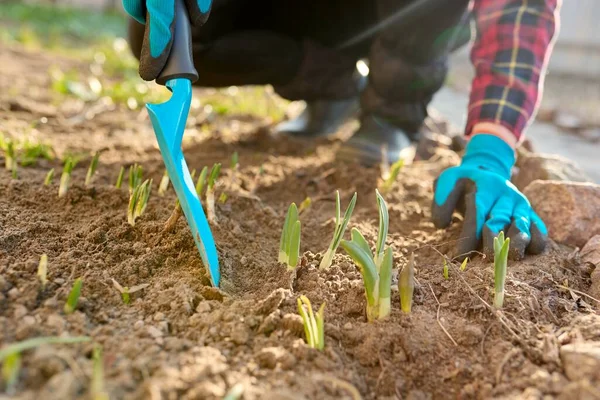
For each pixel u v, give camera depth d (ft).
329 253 3.05
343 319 2.79
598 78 11.96
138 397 2.22
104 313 2.66
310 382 2.40
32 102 5.88
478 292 2.93
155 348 2.46
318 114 5.48
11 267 2.78
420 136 5.33
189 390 2.29
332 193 4.22
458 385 2.53
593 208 3.58
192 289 2.84
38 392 2.18
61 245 3.09
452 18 4.22
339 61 5.17
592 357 2.49
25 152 4.22
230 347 2.55
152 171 4.17
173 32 2.79
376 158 4.65
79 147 4.68
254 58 4.75
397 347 2.63
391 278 2.91
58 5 18.51
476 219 3.30
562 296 3.02
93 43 12.28
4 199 3.52
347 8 4.91
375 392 2.51
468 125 3.76
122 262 2.99
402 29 4.32
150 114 2.63
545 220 3.63
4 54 8.79
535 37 3.64
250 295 2.91
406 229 3.72
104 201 3.59
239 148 5.06
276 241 3.48
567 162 4.24
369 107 4.81
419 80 4.56
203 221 2.89
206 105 6.48
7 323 2.45
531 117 3.70
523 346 2.63
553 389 2.41
